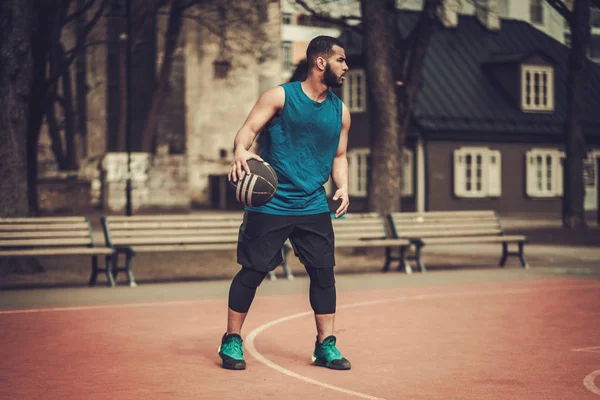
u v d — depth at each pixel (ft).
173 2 128.77
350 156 183.42
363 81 181.88
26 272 66.08
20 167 65.67
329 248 30.27
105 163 213.05
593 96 201.16
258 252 29.78
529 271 67.67
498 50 195.31
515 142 184.75
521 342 35.14
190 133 255.91
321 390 26.17
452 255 85.46
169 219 59.67
